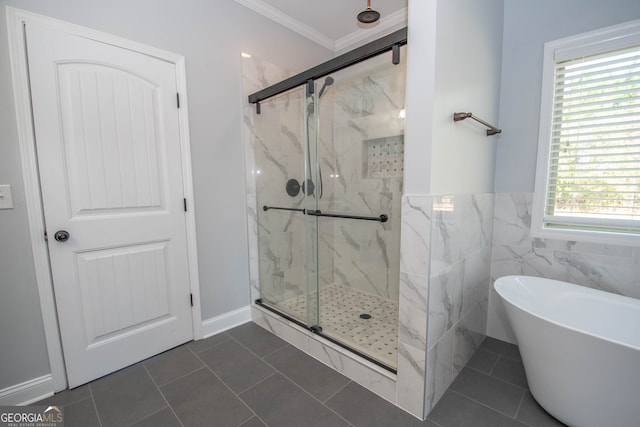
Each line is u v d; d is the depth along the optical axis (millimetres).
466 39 1475
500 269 2059
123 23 1620
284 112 2240
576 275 1775
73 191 1511
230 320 2252
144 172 1743
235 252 2250
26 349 1428
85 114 1521
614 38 1581
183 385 1591
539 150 1855
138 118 1702
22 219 1379
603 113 1669
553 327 1238
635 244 1583
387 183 2330
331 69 1760
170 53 1806
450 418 1360
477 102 1644
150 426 1317
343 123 2508
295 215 2418
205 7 1964
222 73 2076
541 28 1812
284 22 2457
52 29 1403
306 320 2068
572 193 1801
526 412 1392
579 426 1257
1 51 1290
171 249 1895
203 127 1995
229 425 1323
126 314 1728
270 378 1649
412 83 1281
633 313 1452
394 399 1450
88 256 1581
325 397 1500
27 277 1408
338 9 2371
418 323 1328
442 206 1358
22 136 1352
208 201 2059
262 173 2346
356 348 1711
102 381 1624
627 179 1626
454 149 1442
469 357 1840
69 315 1532
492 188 2016
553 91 1795
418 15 1243
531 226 1920
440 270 1387
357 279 2623
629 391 1100
